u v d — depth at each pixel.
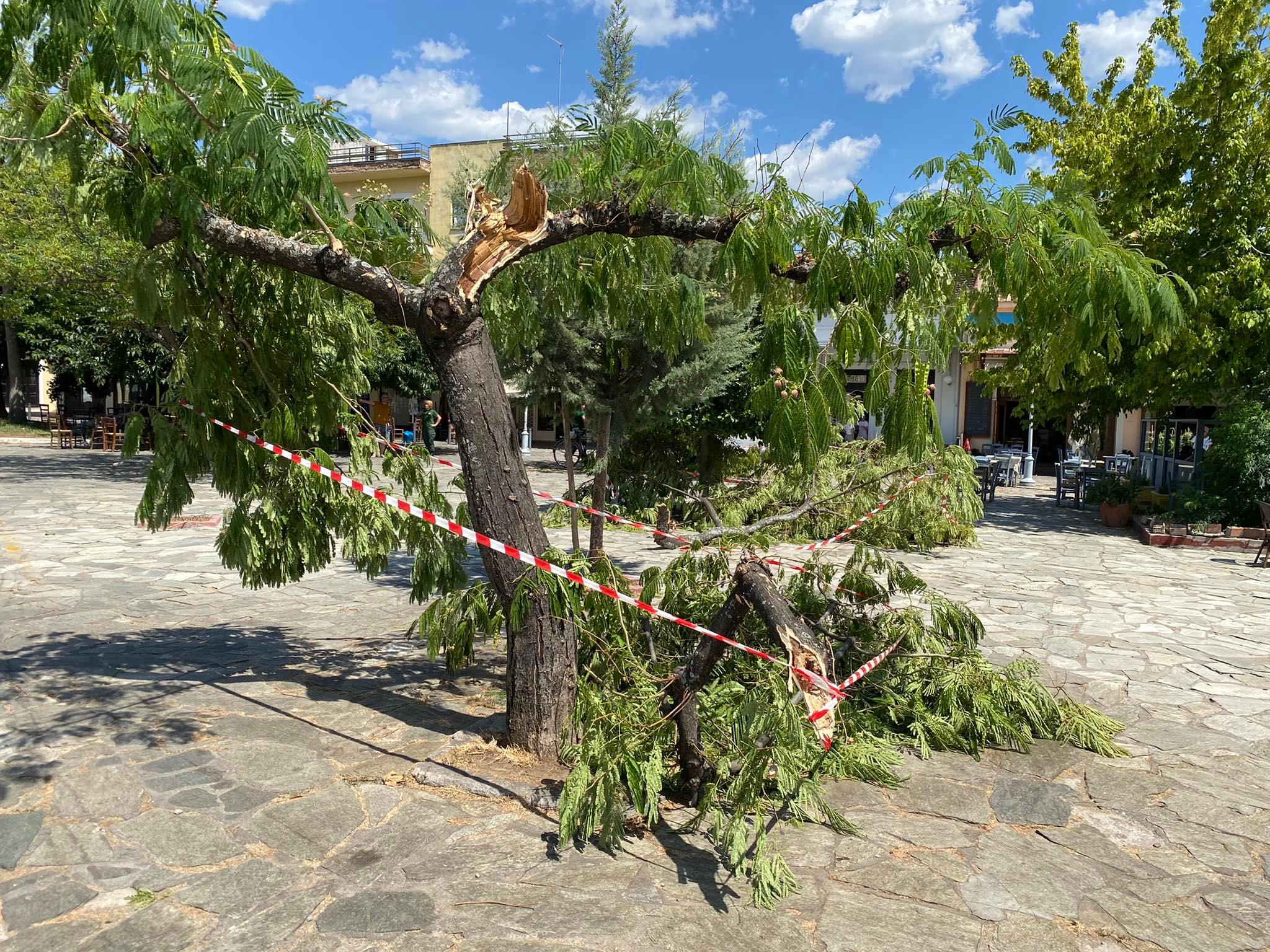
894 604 8.40
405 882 3.34
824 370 3.50
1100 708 5.62
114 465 20.20
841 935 3.08
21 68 4.05
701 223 4.03
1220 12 13.88
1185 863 3.67
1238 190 14.02
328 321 5.36
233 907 3.16
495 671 6.07
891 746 4.75
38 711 5.04
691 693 3.95
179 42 3.66
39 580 8.53
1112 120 15.60
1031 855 3.70
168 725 4.88
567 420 7.61
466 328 4.12
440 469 18.97
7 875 3.33
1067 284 3.66
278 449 4.88
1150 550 12.64
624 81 6.63
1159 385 14.70
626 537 12.27
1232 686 6.11
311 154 3.65
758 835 3.36
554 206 5.19
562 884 3.36
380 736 4.80
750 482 9.45
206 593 8.25
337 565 9.75
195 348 4.96
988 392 17.03
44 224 14.82
